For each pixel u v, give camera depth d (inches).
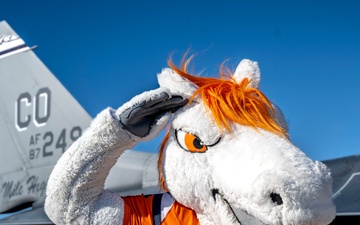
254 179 50.6
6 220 245.0
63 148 308.0
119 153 60.8
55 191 60.6
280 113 63.1
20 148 323.9
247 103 59.2
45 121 318.0
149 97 56.4
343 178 182.2
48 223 220.8
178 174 59.8
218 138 57.1
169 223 63.9
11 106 330.6
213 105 58.3
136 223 63.6
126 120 57.6
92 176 60.3
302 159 51.6
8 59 337.4
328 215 50.6
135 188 253.1
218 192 56.4
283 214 48.6
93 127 58.9
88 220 61.3
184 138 59.3
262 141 54.7
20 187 319.3
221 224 58.0
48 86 320.2
